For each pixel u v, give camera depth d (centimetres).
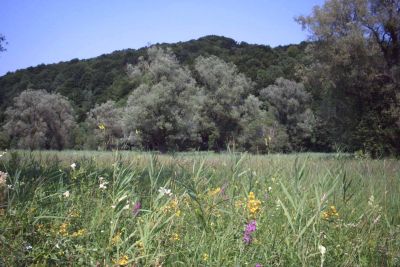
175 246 338
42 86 11656
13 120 7375
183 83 6028
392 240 432
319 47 3403
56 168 596
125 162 551
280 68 10081
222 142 6581
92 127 7669
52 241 301
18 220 314
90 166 574
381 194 600
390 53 3312
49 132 7719
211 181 546
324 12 3297
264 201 454
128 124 5647
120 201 349
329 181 508
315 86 3572
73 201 412
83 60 13300
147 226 304
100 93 10981
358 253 390
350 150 3253
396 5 3198
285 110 7950
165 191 387
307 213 420
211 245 341
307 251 348
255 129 6119
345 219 465
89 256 295
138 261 297
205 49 12238
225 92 6556
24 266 282
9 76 12231
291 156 709
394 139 3038
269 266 332
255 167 607
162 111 5644
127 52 12562
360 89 3347
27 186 399
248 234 349
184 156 789
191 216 413
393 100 3159
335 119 3541
